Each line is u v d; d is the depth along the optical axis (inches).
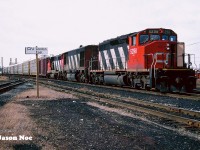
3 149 218.5
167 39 732.0
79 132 280.5
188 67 701.9
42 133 274.2
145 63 707.4
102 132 280.8
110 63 949.2
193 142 245.4
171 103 497.0
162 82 665.0
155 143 241.9
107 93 690.2
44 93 696.4
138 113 388.5
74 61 1385.3
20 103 507.2
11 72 3873.0
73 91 753.6
